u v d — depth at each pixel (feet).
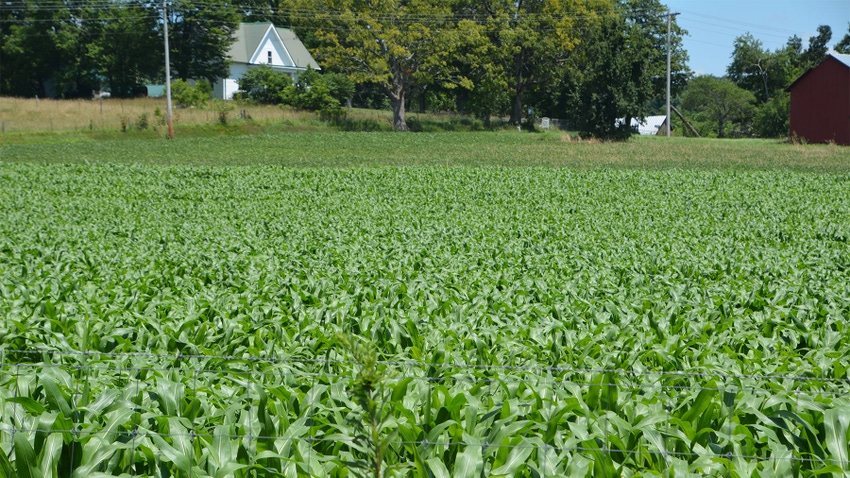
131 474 16.96
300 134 217.97
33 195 102.68
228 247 62.13
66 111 225.97
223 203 98.37
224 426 17.75
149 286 40.78
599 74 227.40
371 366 13.16
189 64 300.61
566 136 236.02
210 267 50.21
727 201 99.71
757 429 18.70
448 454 18.12
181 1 288.71
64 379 20.81
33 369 23.11
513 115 313.32
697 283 45.37
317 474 16.76
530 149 189.67
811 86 212.84
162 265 50.98
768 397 19.88
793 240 68.13
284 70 327.88
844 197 103.50
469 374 22.65
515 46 281.54
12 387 21.79
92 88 307.78
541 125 301.22
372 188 113.80
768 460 17.25
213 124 222.28
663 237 70.08
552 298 38.63
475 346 27.89
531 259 55.06
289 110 258.78
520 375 23.56
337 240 66.33
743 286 41.68
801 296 38.73
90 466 16.58
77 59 296.92
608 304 33.96
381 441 13.42
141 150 173.27
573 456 17.16
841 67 204.85
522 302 37.14
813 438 18.28
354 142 201.36
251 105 263.70
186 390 21.08
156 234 72.02
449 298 37.63
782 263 53.01
